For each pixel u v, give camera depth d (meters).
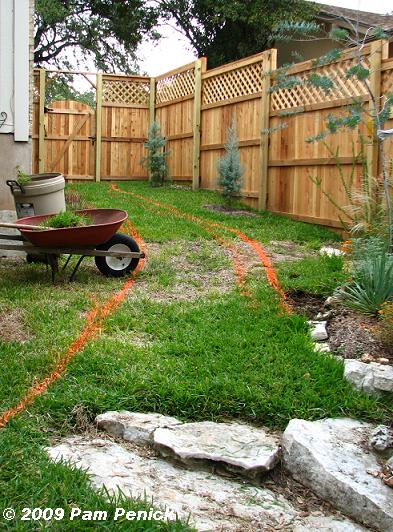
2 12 6.69
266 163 9.95
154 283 5.64
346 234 7.91
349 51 8.05
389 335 4.12
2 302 4.91
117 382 3.54
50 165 13.76
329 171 8.56
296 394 3.51
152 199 10.42
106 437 3.18
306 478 2.95
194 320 4.62
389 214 5.55
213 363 3.82
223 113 11.27
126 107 13.98
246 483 2.92
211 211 9.54
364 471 2.89
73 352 3.89
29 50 6.82
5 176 6.86
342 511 2.78
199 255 6.68
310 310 4.96
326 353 4.04
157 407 3.40
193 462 2.97
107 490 2.61
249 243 7.43
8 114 6.81
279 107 9.68
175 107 13.12
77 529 2.33
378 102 7.61
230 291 5.39
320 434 3.14
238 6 16.92
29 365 3.71
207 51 19.22
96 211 6.26
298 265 6.18
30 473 2.65
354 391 3.62
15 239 5.79
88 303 4.98
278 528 2.60
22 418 3.14
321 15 15.59
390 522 2.62
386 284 4.65
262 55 9.90
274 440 3.18
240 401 3.42
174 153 13.18
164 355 3.96
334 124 6.38
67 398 3.34
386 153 7.48
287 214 9.48
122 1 20.27
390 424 3.37
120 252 5.80
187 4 19.33
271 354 3.98
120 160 14.10
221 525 2.54
